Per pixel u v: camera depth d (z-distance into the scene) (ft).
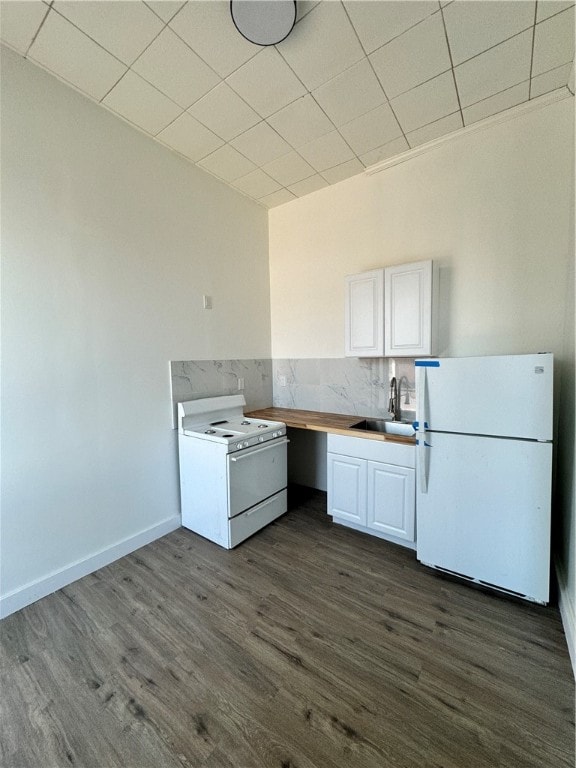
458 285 7.94
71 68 5.92
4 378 5.71
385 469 7.66
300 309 11.13
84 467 6.85
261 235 11.40
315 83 6.23
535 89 6.37
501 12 4.91
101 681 4.55
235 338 10.44
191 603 6.01
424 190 8.32
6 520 5.79
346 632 5.32
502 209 7.30
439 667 4.68
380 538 8.17
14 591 5.87
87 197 6.73
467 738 3.79
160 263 8.20
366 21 5.05
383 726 3.93
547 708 4.09
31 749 3.78
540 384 5.49
